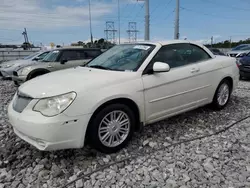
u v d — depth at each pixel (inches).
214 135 137.9
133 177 98.2
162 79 132.3
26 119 100.7
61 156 115.6
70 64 338.0
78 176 99.4
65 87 105.5
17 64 393.4
